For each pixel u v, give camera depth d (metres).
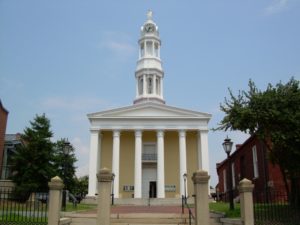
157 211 26.11
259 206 21.12
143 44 60.97
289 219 17.69
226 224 18.28
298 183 21.34
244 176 38.59
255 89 22.36
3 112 28.67
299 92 21.27
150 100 56.28
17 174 34.62
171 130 48.28
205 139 47.50
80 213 22.34
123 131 49.28
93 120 47.88
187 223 19.25
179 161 49.81
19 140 39.00
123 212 24.97
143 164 50.50
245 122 21.64
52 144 36.38
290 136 20.41
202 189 15.30
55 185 15.94
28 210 22.67
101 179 15.54
